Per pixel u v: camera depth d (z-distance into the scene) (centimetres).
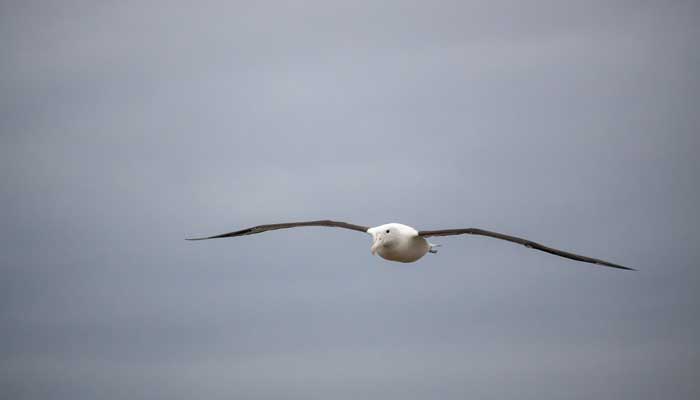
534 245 1410
